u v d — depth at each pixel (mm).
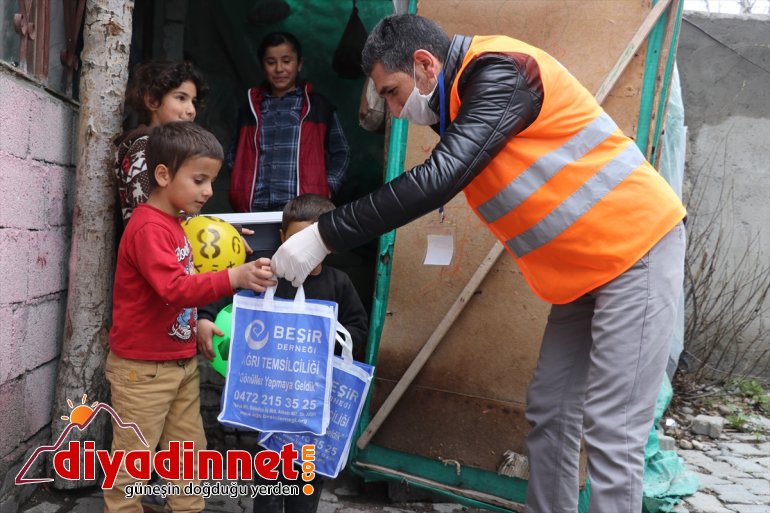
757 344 5297
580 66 2934
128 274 2316
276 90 3824
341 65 4348
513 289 2973
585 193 2053
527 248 2186
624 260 2047
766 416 4793
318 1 4516
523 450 2928
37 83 2682
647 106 2879
